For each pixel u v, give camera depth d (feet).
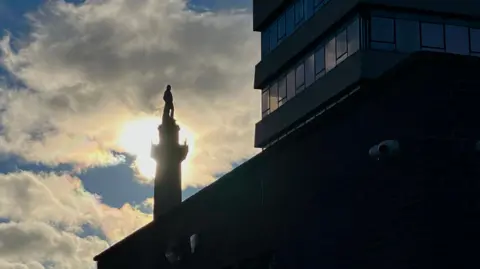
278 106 200.13
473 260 86.22
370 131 96.07
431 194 87.56
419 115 90.07
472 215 87.35
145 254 157.07
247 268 120.06
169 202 252.01
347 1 172.04
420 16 173.27
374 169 94.89
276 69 199.41
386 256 91.25
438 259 85.76
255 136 208.03
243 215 123.03
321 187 104.27
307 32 187.01
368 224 94.73
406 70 92.07
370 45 168.25
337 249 99.81
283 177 113.39
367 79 165.99
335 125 102.78
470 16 175.42
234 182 126.82
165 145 256.93
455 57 91.30
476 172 88.58
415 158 89.40
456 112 89.86
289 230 110.52
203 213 136.46
